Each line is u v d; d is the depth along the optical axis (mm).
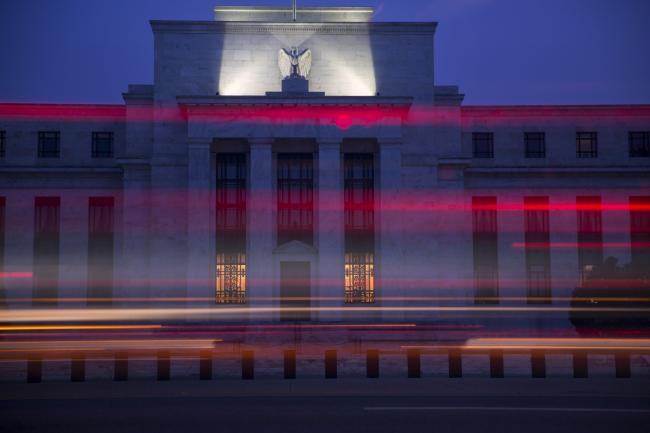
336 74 47844
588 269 50688
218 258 46219
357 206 47000
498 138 51219
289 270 45406
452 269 47688
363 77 47906
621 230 50906
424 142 47625
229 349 34438
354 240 46781
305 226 46594
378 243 45812
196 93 47250
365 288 46375
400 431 13047
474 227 51000
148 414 14859
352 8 49531
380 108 45000
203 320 43688
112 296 49531
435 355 31125
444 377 21484
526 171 50656
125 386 19203
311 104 44719
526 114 51469
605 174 51375
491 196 51219
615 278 35750
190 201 44438
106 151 50781
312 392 17984
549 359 27766
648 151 51594
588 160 51438
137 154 48250
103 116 50875
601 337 34844
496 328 45406
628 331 34531
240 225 46438
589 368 24734
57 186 50312
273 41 47781
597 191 51375
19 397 17375
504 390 18156
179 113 47094
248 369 20891
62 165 50094
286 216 46656
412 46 48250
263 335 41000
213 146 46312
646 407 15594
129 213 47875
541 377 20859
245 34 47719
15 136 50438
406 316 45875
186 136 47094
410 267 46906
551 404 16000
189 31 47531
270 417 14422
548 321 49375
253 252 44062
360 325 42344
